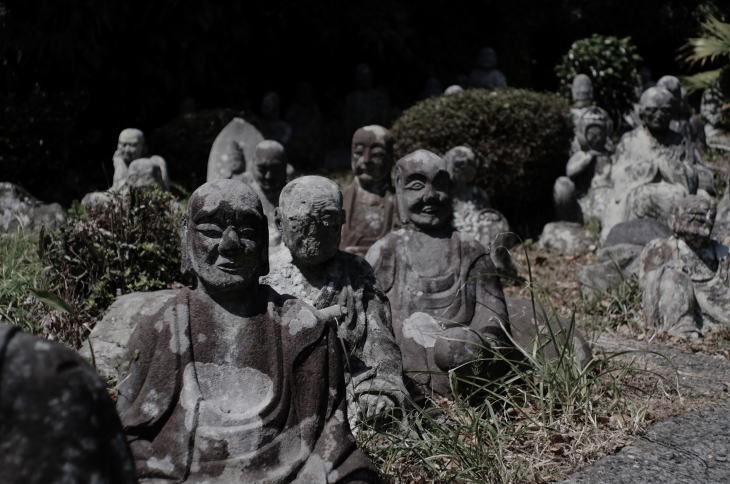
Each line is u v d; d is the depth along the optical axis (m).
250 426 3.35
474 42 17.31
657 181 8.95
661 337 6.63
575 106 12.62
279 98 15.89
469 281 5.53
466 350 4.87
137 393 3.44
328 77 16.78
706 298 6.81
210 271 3.48
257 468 3.32
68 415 2.01
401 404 4.48
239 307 3.52
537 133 10.23
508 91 10.52
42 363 2.03
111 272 6.05
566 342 4.88
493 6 17.11
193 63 13.60
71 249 6.14
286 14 14.97
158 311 3.52
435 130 10.12
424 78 16.92
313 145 14.88
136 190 6.52
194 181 12.08
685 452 4.44
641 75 15.17
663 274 6.86
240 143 9.86
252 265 3.51
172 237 6.48
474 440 4.34
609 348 6.37
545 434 4.48
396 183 5.85
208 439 3.31
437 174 5.67
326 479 3.35
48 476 1.98
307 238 4.61
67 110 11.80
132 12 12.84
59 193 11.65
